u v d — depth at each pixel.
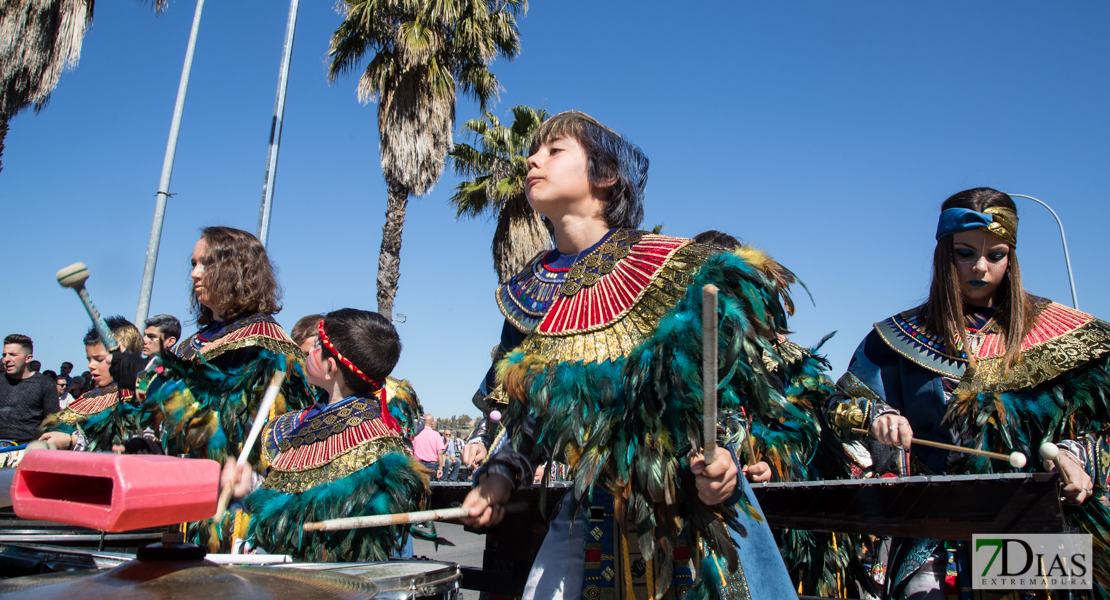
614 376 1.82
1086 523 2.40
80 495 1.44
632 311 1.88
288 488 2.93
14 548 2.03
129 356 4.05
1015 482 2.10
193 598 1.29
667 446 1.69
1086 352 2.55
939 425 2.77
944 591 2.49
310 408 3.22
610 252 2.01
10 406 7.25
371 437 2.97
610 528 2.00
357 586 1.53
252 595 1.34
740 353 1.72
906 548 2.61
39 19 9.63
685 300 1.79
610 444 1.76
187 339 3.60
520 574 2.91
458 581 1.96
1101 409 2.53
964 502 2.19
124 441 4.08
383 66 14.96
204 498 1.49
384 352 3.21
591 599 1.97
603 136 2.18
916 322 2.91
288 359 3.39
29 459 1.41
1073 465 2.29
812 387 3.14
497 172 17.47
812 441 3.09
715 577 1.80
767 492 2.59
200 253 3.43
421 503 2.96
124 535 2.50
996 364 2.67
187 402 3.38
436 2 14.70
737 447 1.85
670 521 1.75
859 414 2.86
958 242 2.75
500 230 17.61
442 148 15.38
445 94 15.13
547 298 2.09
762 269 1.84
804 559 3.24
